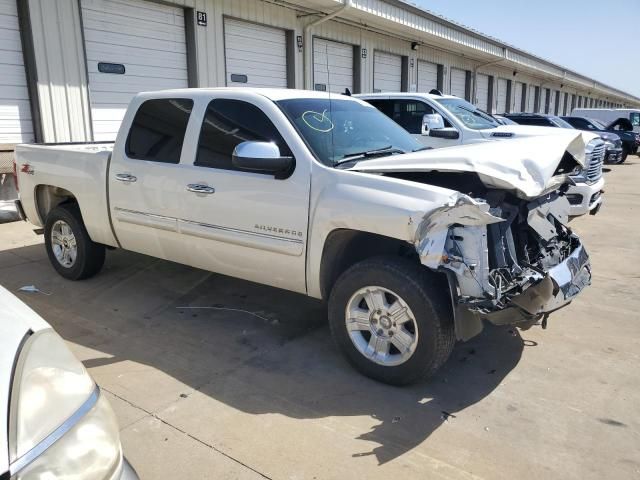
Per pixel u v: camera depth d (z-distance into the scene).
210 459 2.77
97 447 1.70
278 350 4.04
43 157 5.51
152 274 5.75
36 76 8.66
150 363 3.82
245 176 3.95
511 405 3.31
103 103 9.76
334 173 3.59
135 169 4.65
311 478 2.64
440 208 3.11
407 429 3.05
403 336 3.39
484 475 2.67
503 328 4.45
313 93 4.54
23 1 8.43
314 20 13.74
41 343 1.88
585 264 4.00
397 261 3.40
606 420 3.15
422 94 9.16
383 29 16.39
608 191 13.09
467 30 19.86
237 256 4.13
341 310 3.62
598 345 4.14
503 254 3.40
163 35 10.66
